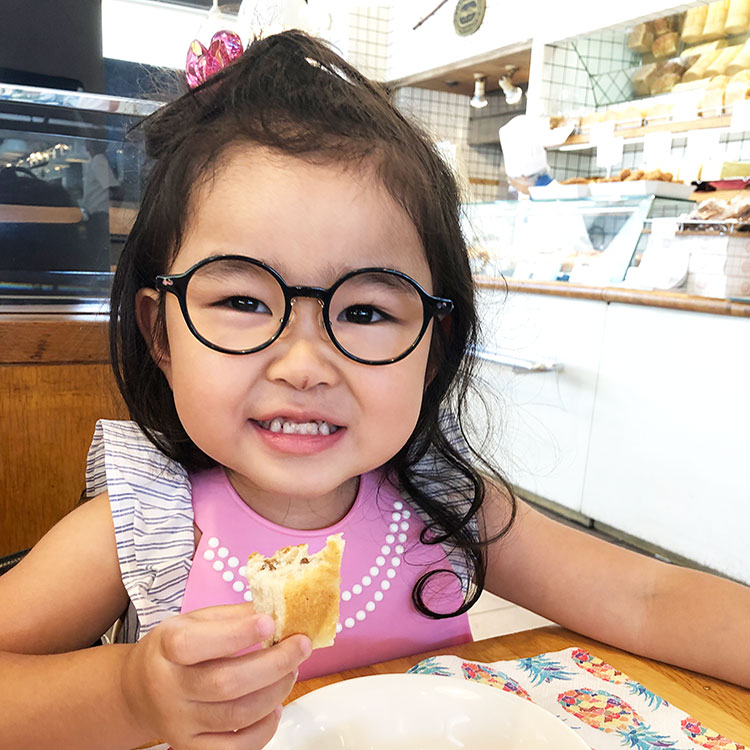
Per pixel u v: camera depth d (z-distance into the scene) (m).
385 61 5.21
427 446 0.82
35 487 1.27
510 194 3.99
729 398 2.21
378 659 0.78
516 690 0.60
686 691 0.63
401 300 0.61
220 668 0.44
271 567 0.50
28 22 1.40
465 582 0.83
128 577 0.70
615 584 0.74
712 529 2.28
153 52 2.58
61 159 1.23
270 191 0.58
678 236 2.56
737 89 2.78
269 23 1.03
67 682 0.54
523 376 2.96
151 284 0.69
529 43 3.92
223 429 0.60
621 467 2.58
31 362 1.23
